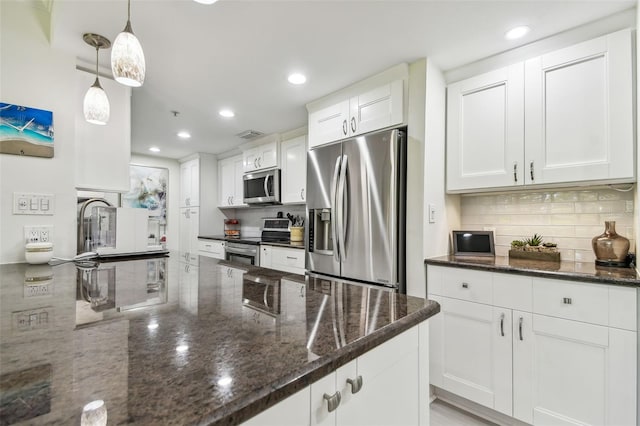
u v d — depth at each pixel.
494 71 1.95
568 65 1.69
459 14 1.56
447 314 1.89
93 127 1.95
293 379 0.47
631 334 1.33
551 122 1.74
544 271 1.55
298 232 3.46
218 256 4.11
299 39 1.78
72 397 0.40
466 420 1.77
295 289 1.04
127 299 0.91
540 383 1.56
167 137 3.81
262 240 3.82
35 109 1.70
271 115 3.01
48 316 0.75
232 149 4.45
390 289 1.99
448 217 2.25
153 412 0.37
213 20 1.60
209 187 4.73
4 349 0.55
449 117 2.15
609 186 1.79
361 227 2.16
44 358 0.51
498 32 1.72
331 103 2.53
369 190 2.12
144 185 4.73
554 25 1.65
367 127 2.26
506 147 1.90
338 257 2.30
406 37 1.77
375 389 0.67
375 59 2.00
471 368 1.79
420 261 1.99
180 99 2.62
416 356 0.81
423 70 2.00
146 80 2.28
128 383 0.44
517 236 2.16
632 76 1.51
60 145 1.78
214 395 0.41
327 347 0.57
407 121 2.07
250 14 1.56
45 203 1.72
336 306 0.83
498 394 1.68
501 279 1.69
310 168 2.61
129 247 1.95
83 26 1.62
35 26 1.72
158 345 0.57
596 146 1.60
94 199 1.95
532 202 2.11
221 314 0.76
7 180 1.62
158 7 1.50
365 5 1.50
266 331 0.65
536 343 1.57
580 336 1.45
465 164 2.08
